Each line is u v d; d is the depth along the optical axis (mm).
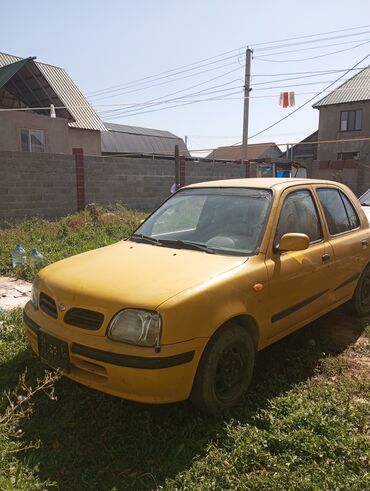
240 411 3221
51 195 13539
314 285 4109
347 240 4719
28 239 9484
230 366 3256
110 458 2783
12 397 3396
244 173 20281
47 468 2684
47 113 21703
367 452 2734
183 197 4570
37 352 3381
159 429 3008
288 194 4141
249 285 3332
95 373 2953
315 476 2584
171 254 3652
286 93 17422
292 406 3236
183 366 2873
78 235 10031
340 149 37750
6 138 17641
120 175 15375
